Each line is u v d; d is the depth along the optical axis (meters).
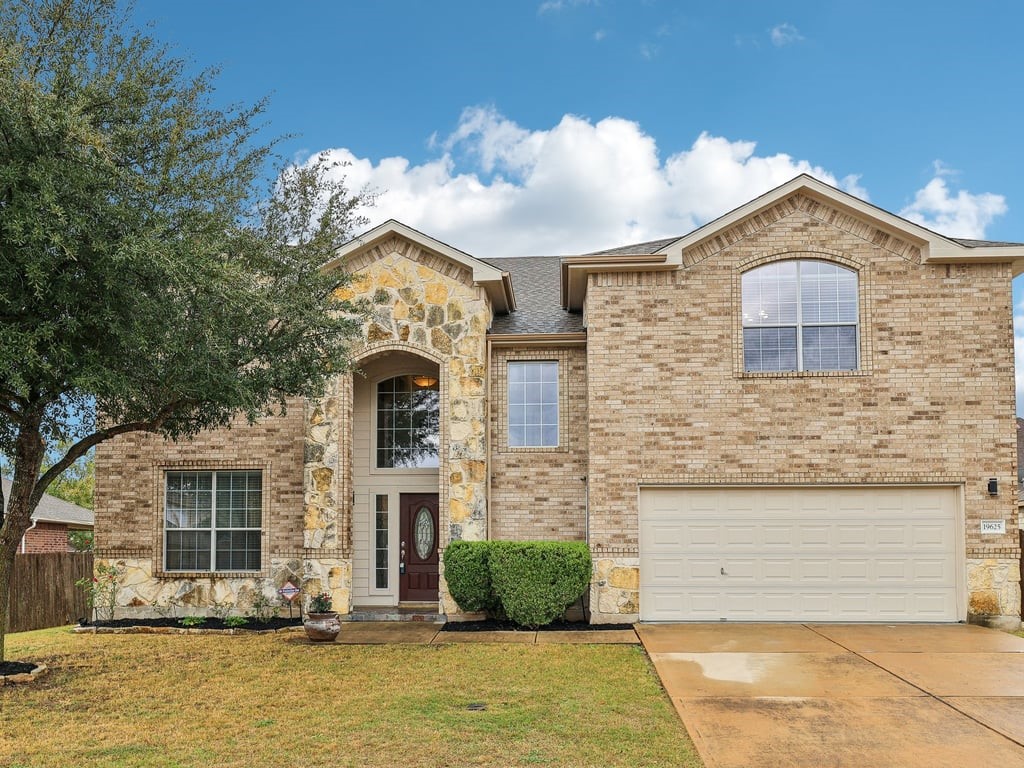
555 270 21.55
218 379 10.76
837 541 14.89
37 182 8.95
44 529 30.38
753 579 14.92
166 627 15.38
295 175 12.58
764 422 14.98
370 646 13.07
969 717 8.66
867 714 8.77
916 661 11.41
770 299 15.30
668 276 15.35
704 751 7.57
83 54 10.57
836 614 14.78
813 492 14.98
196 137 11.23
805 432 14.92
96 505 16.64
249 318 11.35
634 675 10.77
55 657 12.56
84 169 9.40
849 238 15.19
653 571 15.02
